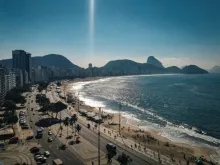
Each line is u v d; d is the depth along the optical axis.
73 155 114.62
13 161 106.94
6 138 138.00
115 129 174.75
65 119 178.38
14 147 123.94
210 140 157.75
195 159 120.44
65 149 122.25
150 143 143.38
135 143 136.12
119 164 104.81
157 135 166.75
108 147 121.69
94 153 117.25
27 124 170.38
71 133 150.25
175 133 173.38
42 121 178.25
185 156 124.38
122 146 128.75
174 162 109.88
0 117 190.25
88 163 106.00
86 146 126.94
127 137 151.75
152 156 115.75
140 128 185.00
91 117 197.38
